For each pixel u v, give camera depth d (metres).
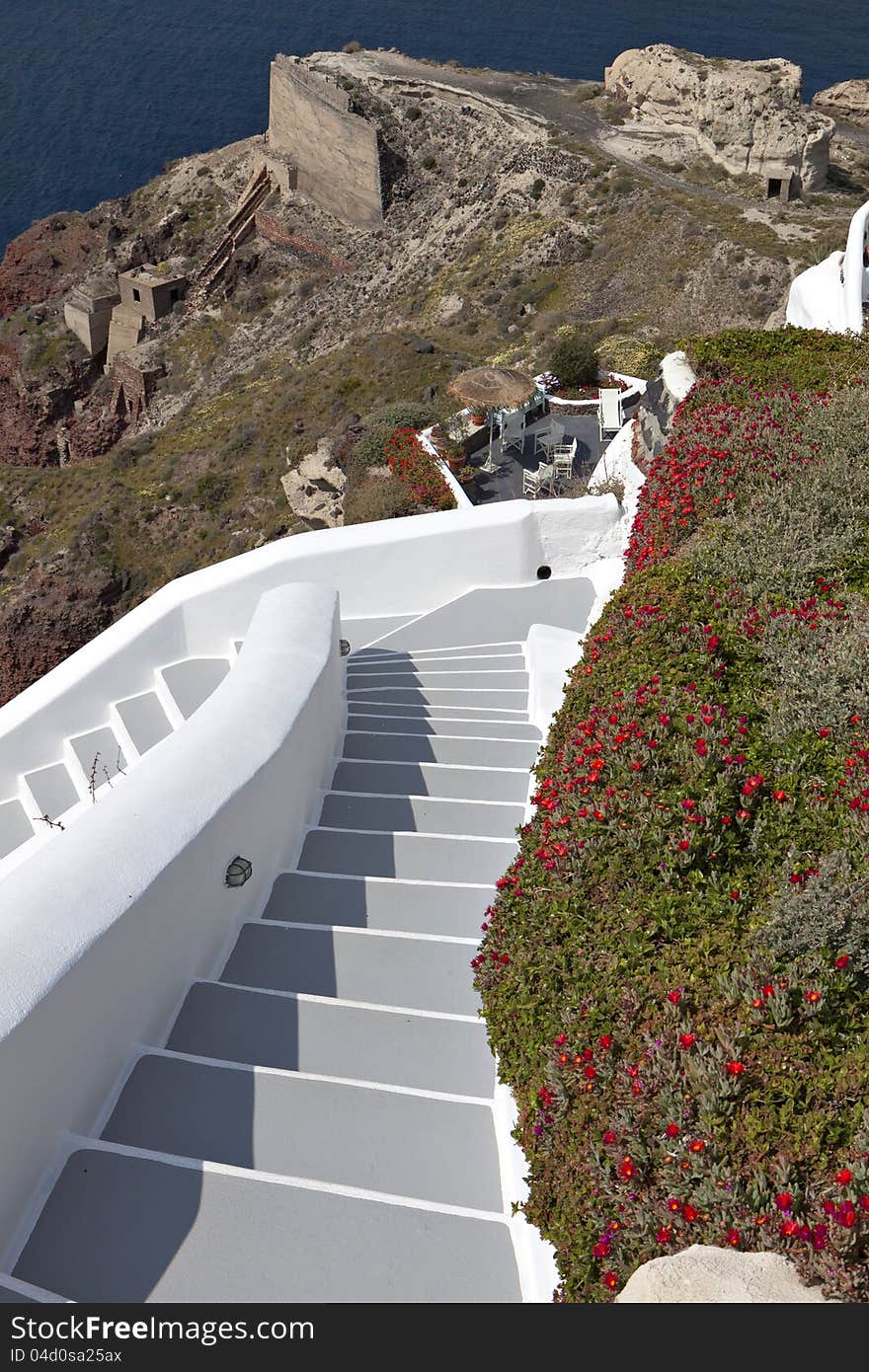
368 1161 5.65
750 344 15.05
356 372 51.84
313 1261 5.02
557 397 24.41
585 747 7.51
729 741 7.45
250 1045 6.43
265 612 10.76
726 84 63.88
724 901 6.12
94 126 112.31
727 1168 4.49
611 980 5.72
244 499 48.91
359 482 27.69
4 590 49.97
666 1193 4.58
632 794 6.85
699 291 52.91
